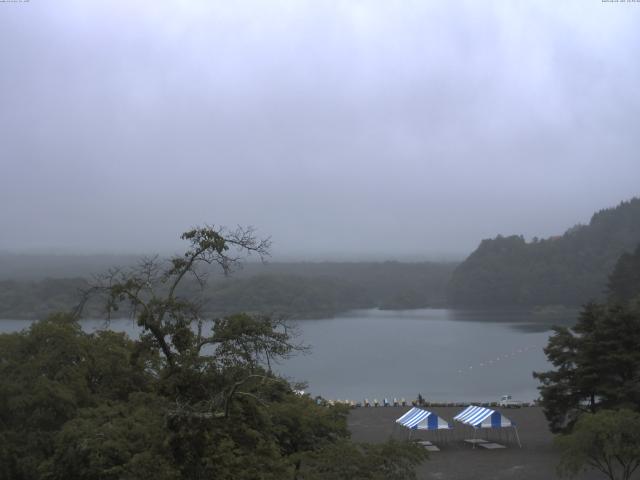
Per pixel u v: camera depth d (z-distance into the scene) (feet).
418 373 486.79
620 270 492.13
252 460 76.95
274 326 84.02
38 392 117.08
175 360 78.28
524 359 551.59
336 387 427.33
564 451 134.72
